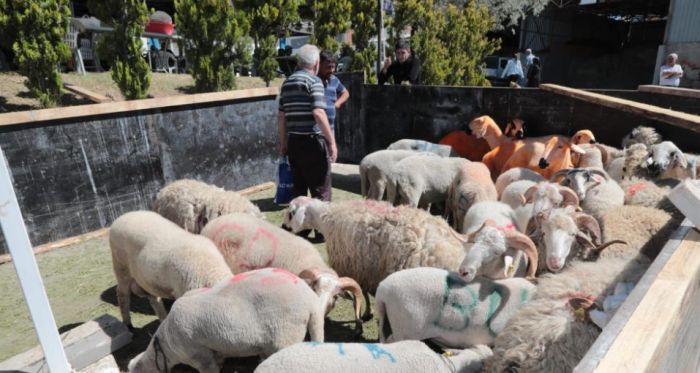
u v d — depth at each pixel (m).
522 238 2.75
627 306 1.11
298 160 4.76
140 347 3.28
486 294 2.66
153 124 5.77
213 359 2.62
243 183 6.98
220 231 3.54
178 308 2.57
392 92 7.82
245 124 6.84
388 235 3.32
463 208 4.58
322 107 4.49
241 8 8.70
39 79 6.61
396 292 2.73
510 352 2.11
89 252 4.99
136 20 7.11
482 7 14.84
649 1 27.52
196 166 6.32
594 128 5.98
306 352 2.19
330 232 3.70
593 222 3.23
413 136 7.79
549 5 29.28
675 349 1.21
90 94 7.46
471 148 6.83
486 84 14.04
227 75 8.06
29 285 1.78
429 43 10.97
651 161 4.54
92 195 5.34
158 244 3.15
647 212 3.48
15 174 4.72
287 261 3.29
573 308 1.97
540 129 6.46
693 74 14.39
